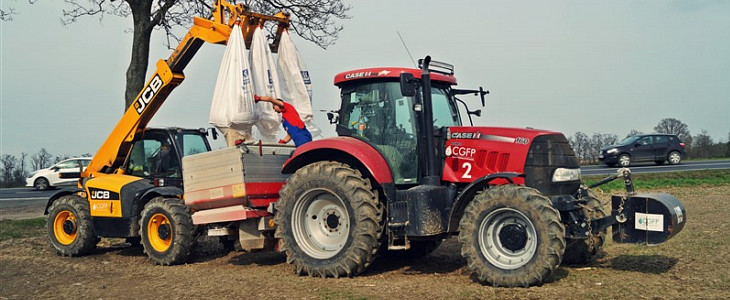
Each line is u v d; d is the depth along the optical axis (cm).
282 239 721
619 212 630
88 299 628
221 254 923
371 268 745
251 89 818
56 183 2902
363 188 679
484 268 612
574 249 706
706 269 651
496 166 672
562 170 664
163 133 950
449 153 699
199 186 813
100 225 933
